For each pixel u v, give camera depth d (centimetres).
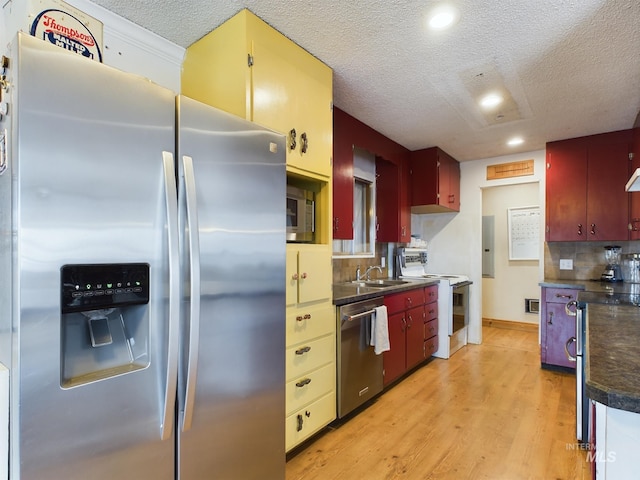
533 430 231
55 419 90
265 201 149
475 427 236
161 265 110
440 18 176
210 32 188
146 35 187
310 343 211
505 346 430
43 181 88
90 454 96
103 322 111
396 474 188
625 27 181
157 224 110
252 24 174
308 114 209
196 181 121
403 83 246
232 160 134
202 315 122
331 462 198
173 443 114
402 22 179
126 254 103
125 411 103
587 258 380
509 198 533
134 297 104
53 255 89
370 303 265
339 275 344
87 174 96
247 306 140
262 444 147
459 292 414
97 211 97
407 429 234
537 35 189
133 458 104
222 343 129
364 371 259
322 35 191
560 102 276
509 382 314
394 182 385
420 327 349
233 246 134
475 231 450
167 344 110
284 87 192
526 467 193
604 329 139
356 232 374
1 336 95
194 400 119
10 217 88
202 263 122
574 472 188
